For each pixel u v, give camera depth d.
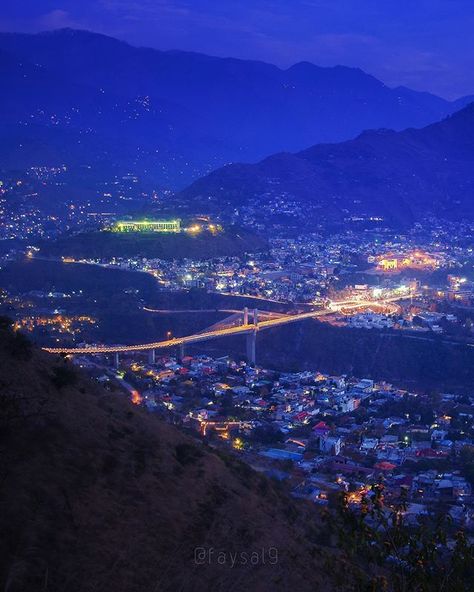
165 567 25.59
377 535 18.67
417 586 18.11
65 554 24.08
